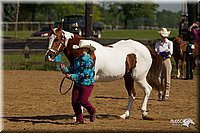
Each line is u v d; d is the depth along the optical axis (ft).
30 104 46.21
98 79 36.35
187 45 73.15
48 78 70.95
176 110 43.24
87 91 33.81
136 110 43.24
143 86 38.06
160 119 38.04
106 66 35.94
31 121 36.42
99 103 47.47
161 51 49.16
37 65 86.74
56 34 35.37
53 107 44.55
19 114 40.16
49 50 35.29
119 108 44.27
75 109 34.45
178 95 54.39
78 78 33.37
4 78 69.97
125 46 37.52
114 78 36.76
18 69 85.40
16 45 109.29
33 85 62.18
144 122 36.45
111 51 36.58
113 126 34.01
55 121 36.50
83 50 33.78
